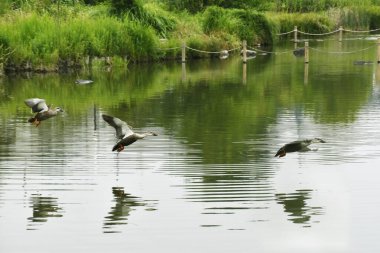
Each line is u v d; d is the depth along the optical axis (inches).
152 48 1305.4
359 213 453.4
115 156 585.3
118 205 469.7
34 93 936.9
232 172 540.4
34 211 459.8
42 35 1189.1
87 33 1230.3
